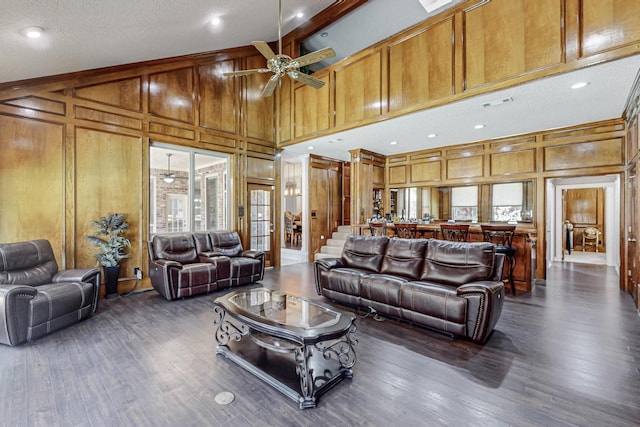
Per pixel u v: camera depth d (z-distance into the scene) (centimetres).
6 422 179
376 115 479
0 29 274
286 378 220
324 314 253
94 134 439
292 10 518
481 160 628
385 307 344
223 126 592
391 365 246
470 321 281
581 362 248
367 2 553
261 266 530
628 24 278
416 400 200
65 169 414
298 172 1092
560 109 428
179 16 371
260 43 293
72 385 216
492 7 359
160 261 434
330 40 676
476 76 372
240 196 619
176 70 527
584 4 300
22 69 354
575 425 175
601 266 694
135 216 476
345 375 226
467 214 672
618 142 477
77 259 424
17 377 226
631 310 378
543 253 550
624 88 354
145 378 226
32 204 392
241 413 188
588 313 367
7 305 271
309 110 597
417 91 428
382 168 777
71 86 420
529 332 310
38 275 339
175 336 301
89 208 435
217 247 537
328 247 771
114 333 308
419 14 586
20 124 384
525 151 571
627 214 452
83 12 288
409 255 381
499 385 217
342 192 861
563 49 311
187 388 214
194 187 555
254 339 253
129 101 472
